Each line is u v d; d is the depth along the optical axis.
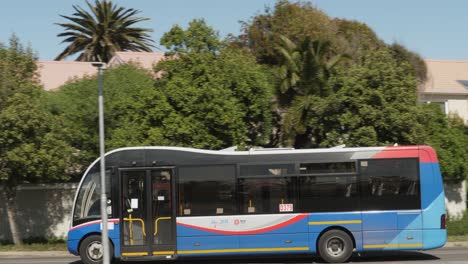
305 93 25.53
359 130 21.97
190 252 16.11
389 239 16.17
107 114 23.89
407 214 16.19
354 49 32.72
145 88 23.81
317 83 25.58
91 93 24.30
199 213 16.20
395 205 16.23
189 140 21.72
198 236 16.12
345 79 23.16
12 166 21.38
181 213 16.20
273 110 26.30
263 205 16.25
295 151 16.47
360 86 22.34
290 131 25.36
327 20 36.03
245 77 23.78
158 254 16.08
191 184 16.30
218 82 22.67
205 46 25.28
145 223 16.17
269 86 25.28
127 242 16.12
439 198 16.25
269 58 34.00
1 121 20.89
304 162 16.38
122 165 16.34
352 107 22.61
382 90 22.42
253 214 16.20
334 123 22.97
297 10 36.09
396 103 22.31
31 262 18.42
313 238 16.20
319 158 16.39
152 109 21.98
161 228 16.17
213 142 21.92
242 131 22.64
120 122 23.59
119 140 22.03
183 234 16.14
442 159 25.28
